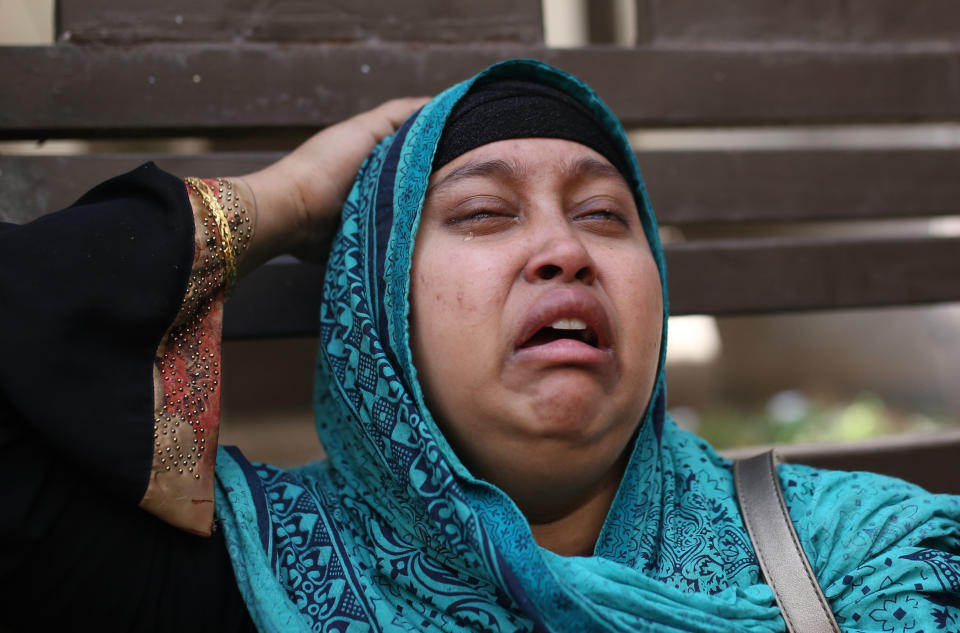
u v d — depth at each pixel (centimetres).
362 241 107
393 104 125
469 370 91
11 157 125
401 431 94
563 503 98
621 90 146
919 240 155
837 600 93
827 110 153
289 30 136
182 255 91
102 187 97
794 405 458
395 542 96
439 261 95
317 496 102
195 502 88
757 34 153
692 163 148
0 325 80
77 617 84
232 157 134
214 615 89
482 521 87
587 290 91
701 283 147
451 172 99
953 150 158
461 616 89
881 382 519
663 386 109
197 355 94
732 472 111
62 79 126
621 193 104
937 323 475
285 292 132
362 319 99
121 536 85
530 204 97
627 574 88
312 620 88
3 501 78
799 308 150
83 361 83
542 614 83
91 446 81
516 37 144
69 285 84
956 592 90
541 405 87
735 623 88
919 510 98
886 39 158
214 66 132
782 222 153
